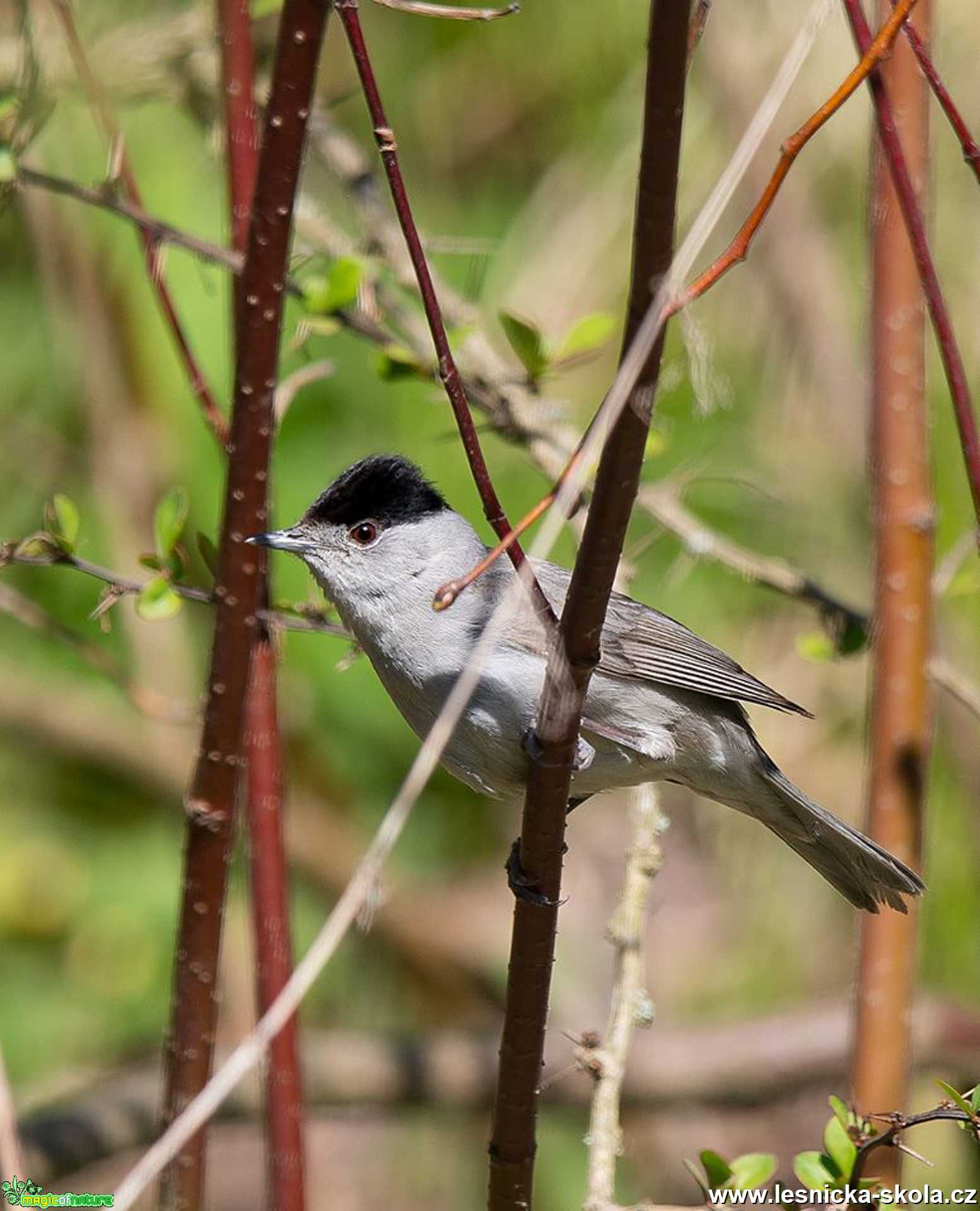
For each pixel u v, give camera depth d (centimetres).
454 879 1373
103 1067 1192
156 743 1244
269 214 590
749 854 1262
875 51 510
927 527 716
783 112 1127
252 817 688
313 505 837
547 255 1168
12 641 1223
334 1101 1129
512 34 1202
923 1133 1098
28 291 1192
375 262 891
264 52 1034
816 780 1166
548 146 1218
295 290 839
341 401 1127
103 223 1088
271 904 681
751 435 1184
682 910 1380
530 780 586
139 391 1123
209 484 1098
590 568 525
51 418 1198
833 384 1166
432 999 1346
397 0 564
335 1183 1305
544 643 770
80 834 1259
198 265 1053
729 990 1266
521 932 612
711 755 858
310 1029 1308
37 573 1188
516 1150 634
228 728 621
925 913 1145
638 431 490
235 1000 1245
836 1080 1138
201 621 1296
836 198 1177
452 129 1220
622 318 1151
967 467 581
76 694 1238
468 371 909
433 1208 1298
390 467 837
